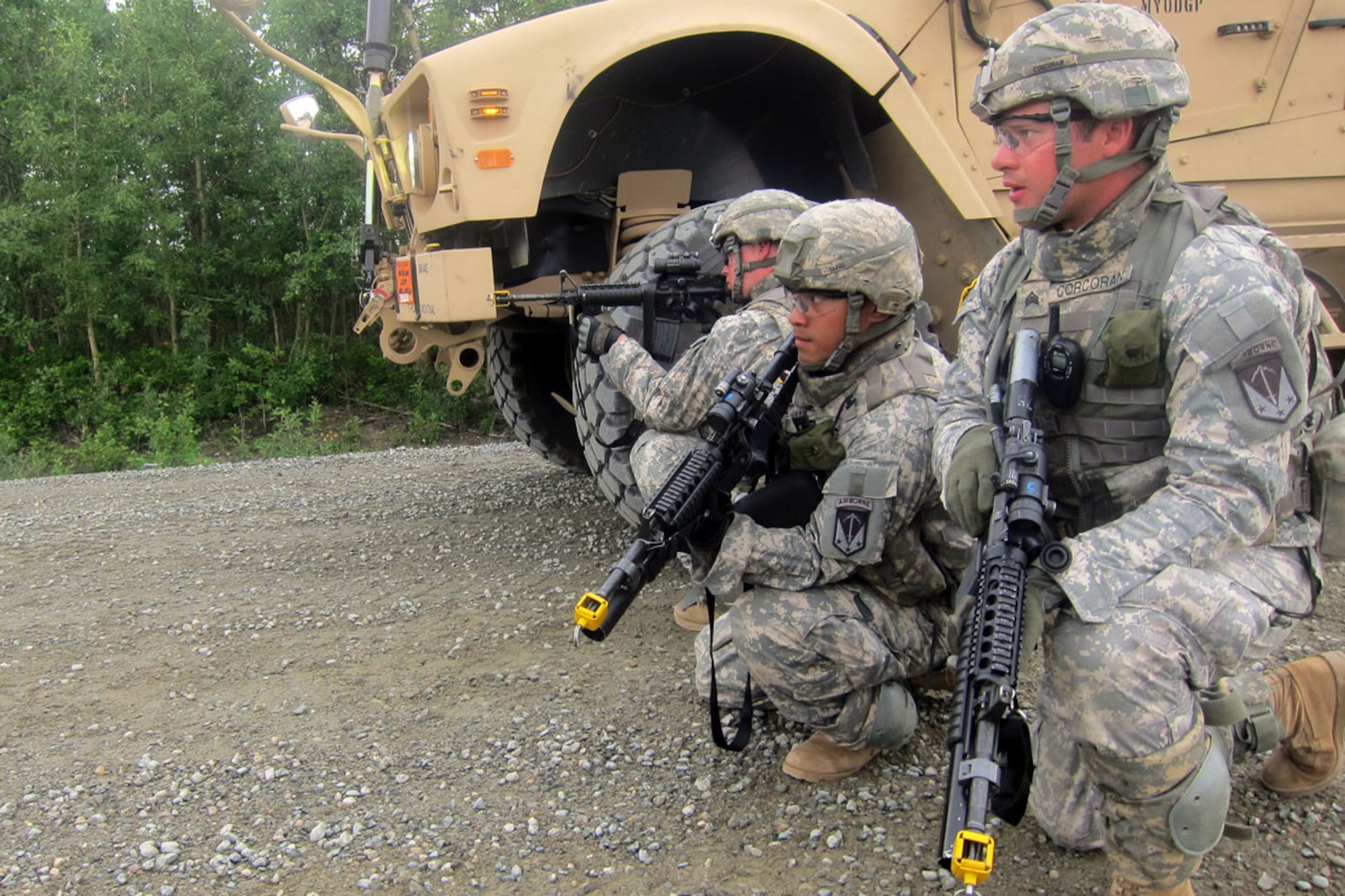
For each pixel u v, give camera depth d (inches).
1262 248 66.6
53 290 726.5
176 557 181.2
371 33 160.4
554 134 140.2
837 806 89.8
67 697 120.7
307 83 698.8
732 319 99.1
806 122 164.7
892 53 154.6
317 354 720.3
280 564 174.2
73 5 751.7
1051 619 67.2
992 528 63.5
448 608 146.7
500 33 140.4
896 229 84.0
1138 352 65.1
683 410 101.4
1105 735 63.2
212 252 714.2
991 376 72.9
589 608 78.8
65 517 220.5
